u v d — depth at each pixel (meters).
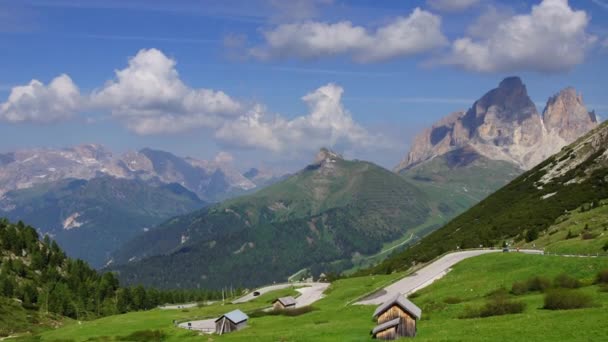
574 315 81.62
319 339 94.25
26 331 189.00
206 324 149.88
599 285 99.75
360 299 147.12
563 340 70.62
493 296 109.50
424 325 95.44
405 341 82.38
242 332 121.81
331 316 129.25
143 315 184.50
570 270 114.38
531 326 78.75
